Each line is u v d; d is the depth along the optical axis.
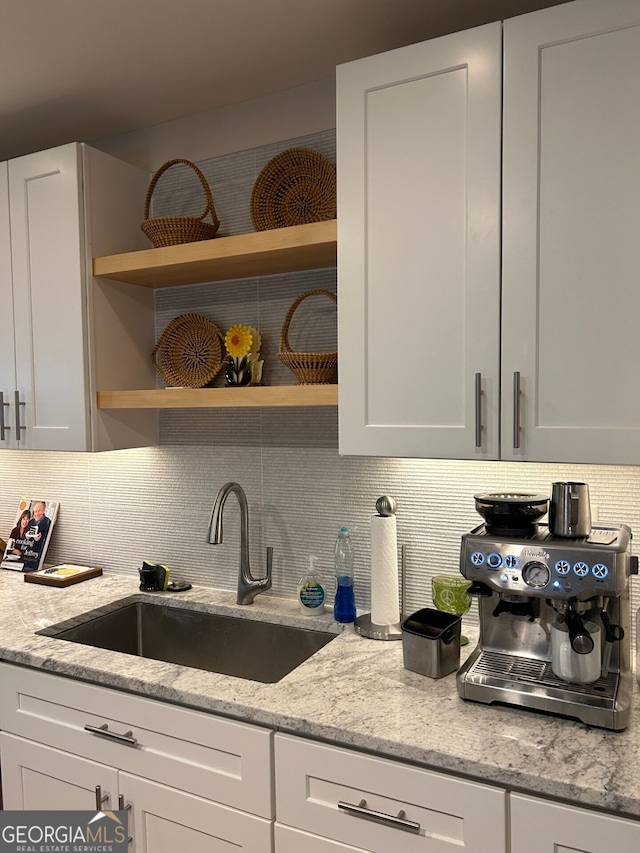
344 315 1.68
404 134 1.59
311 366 1.87
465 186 1.52
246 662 2.10
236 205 2.23
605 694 1.35
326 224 1.74
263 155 2.18
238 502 2.22
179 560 2.41
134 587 2.38
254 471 2.24
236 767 1.50
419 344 1.59
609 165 1.38
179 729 1.57
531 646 1.51
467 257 1.52
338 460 2.10
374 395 1.65
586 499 1.41
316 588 2.04
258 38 1.83
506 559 1.40
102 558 2.59
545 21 1.42
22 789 1.84
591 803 1.15
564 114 1.42
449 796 1.27
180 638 2.23
